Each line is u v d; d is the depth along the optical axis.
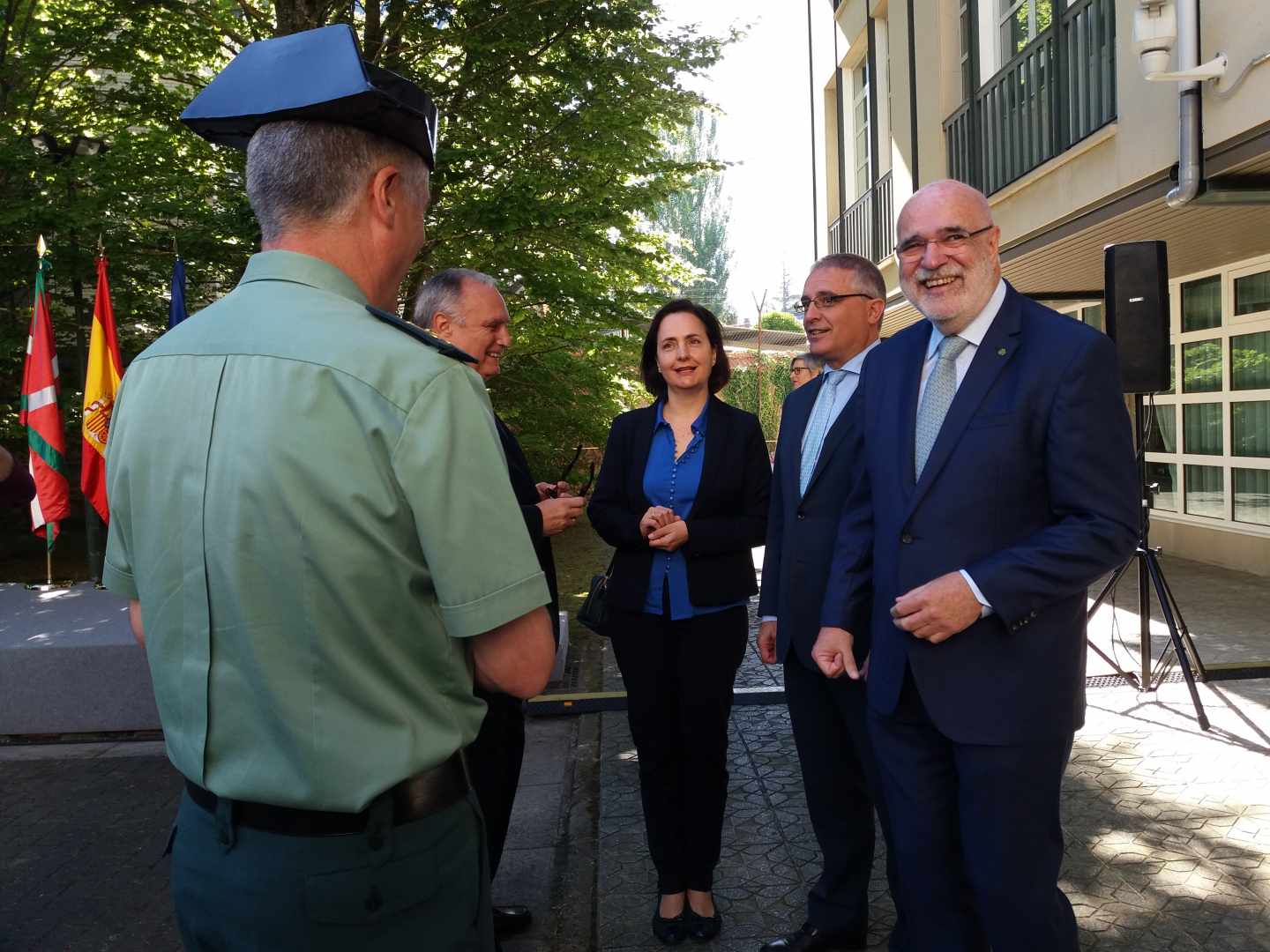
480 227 7.78
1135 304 4.63
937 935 2.08
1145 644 4.78
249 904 1.18
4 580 9.40
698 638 2.74
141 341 9.22
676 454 2.88
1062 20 6.97
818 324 2.63
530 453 10.21
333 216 1.26
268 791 1.16
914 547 1.97
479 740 2.57
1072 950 2.01
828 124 14.88
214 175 8.37
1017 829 1.91
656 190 8.80
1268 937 2.60
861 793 2.59
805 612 2.56
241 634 1.15
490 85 8.62
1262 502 8.09
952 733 1.91
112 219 7.80
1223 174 5.14
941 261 1.96
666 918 2.75
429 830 1.21
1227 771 3.72
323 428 1.13
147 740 4.91
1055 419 1.86
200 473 1.18
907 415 2.07
